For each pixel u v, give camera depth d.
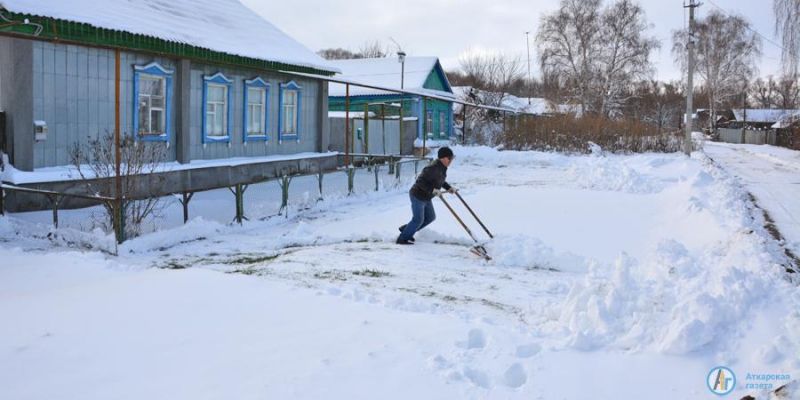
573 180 18.88
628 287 5.19
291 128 19.53
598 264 7.75
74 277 6.46
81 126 12.38
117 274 6.59
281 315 4.84
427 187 9.15
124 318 4.77
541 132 31.16
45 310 4.99
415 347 4.24
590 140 31.53
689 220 11.18
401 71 33.88
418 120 29.05
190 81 15.02
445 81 36.44
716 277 5.36
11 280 6.31
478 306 5.98
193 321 4.70
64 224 9.98
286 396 3.52
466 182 18.48
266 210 12.23
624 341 4.45
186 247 9.20
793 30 21.12
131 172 10.36
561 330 4.83
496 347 4.31
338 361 3.99
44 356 4.05
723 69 62.44
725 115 78.06
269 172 17.39
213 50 14.16
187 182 14.20
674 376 3.93
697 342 4.24
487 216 11.69
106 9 12.32
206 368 3.87
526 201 13.68
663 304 4.89
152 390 3.58
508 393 3.67
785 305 4.88
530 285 6.98
